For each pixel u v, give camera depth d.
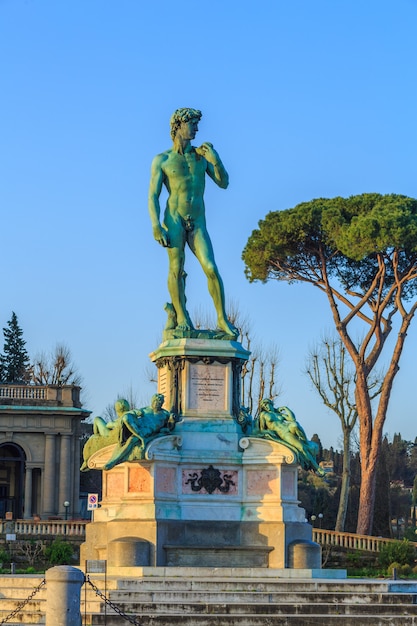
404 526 99.06
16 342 114.62
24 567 57.22
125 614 26.16
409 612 27.80
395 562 55.19
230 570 30.89
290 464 32.78
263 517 32.62
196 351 33.59
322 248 64.75
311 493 95.81
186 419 33.31
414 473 143.12
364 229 61.22
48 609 23.33
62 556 57.62
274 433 33.41
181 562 31.92
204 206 34.88
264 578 30.53
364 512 63.50
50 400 91.19
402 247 62.22
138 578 29.52
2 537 62.84
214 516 32.62
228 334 34.16
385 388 64.19
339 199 65.06
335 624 26.97
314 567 32.19
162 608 27.22
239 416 33.72
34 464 90.69
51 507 90.25
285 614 27.28
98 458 33.81
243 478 33.06
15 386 91.25
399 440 144.62
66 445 91.12
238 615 26.88
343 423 67.00
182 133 34.50
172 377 33.69
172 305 34.50
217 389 33.72
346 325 64.44
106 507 33.12
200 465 32.91
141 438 32.12
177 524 32.25
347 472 66.44
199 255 34.50
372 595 28.34
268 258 65.12
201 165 34.75
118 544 31.48
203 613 27.17
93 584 26.47
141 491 32.41
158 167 34.53
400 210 62.59
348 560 57.88
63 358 112.19
